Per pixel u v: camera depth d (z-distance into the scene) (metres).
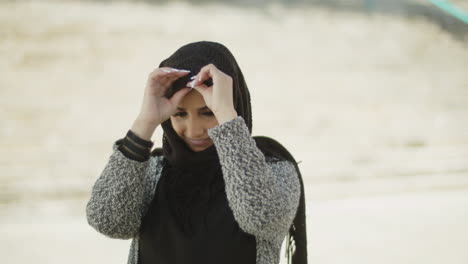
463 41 11.59
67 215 5.25
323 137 7.64
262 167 1.36
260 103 8.45
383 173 6.66
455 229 4.99
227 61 1.52
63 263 4.16
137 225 1.50
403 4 12.65
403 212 5.45
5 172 5.99
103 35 9.38
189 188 1.50
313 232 4.88
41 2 9.91
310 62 9.93
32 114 7.27
